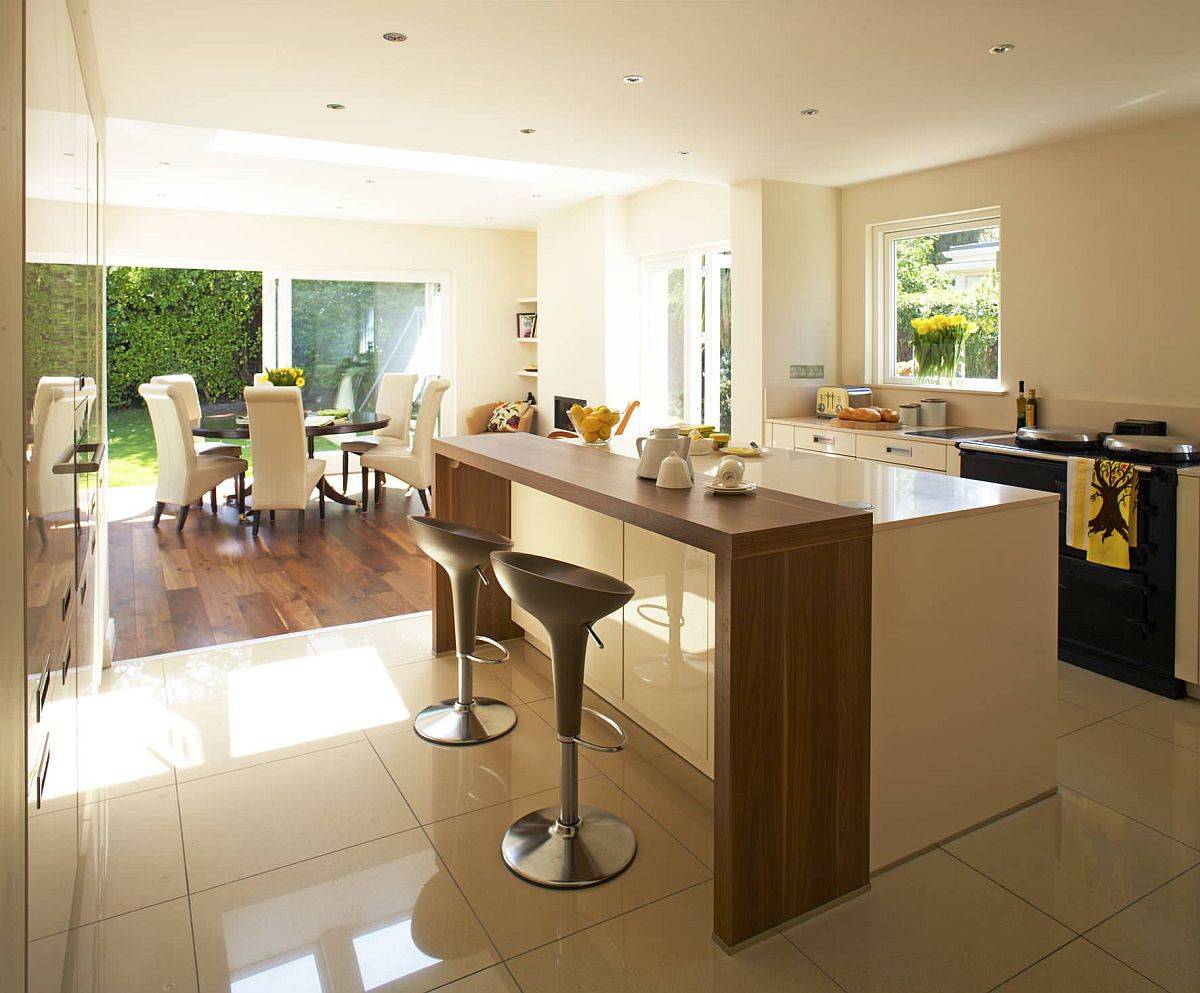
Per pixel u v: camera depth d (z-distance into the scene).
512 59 3.26
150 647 3.92
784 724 1.99
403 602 4.60
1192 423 3.90
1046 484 3.79
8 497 1.10
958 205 4.88
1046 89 3.54
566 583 2.02
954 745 2.36
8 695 1.09
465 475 3.76
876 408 5.19
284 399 6.03
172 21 2.91
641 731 3.04
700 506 2.18
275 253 8.29
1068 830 2.42
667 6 2.79
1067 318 4.39
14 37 1.18
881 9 2.79
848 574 2.06
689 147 4.52
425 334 9.14
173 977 1.85
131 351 8.49
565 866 2.22
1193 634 3.26
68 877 1.67
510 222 8.62
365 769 2.78
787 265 5.42
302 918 2.05
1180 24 2.89
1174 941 1.96
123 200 7.40
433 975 1.87
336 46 3.14
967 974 1.87
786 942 1.98
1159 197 3.98
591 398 7.45
